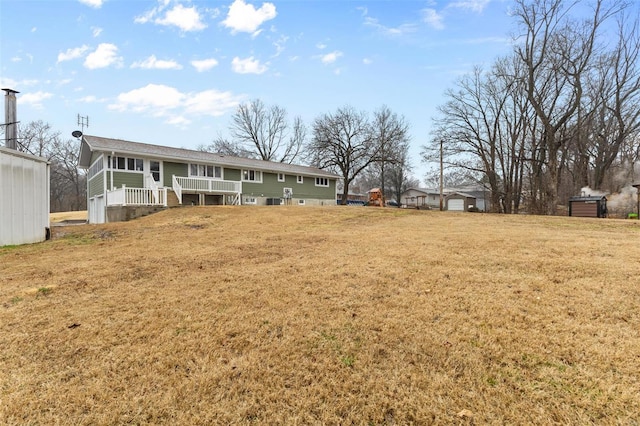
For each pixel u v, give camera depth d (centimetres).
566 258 483
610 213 2186
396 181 4653
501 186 2659
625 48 2034
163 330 273
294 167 2577
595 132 2289
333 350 240
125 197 1316
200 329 274
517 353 230
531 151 2362
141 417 173
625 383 194
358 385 200
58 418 171
